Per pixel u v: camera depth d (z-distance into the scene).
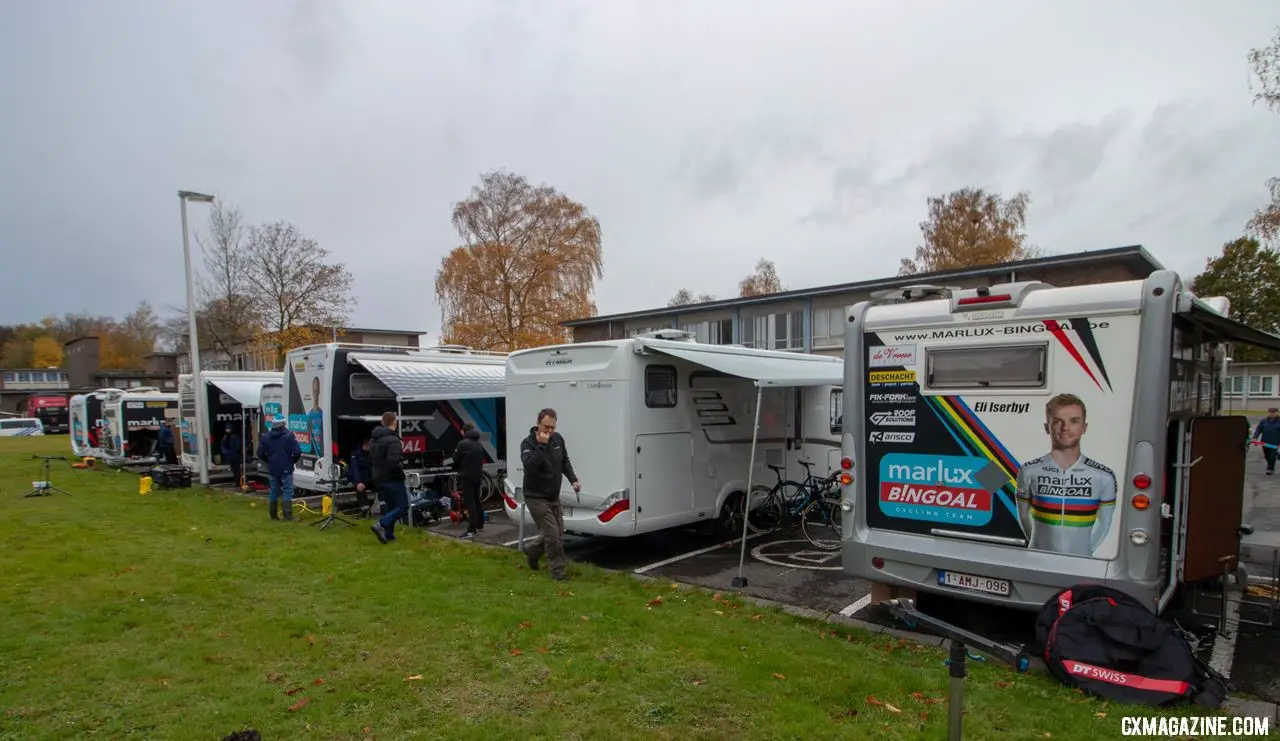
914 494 5.77
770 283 57.56
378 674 4.86
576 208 35.12
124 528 10.51
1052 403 5.08
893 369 5.88
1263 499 13.16
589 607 6.36
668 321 33.41
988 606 6.44
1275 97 15.16
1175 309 4.75
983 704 4.34
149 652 5.26
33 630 5.72
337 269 31.31
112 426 21.34
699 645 5.36
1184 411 5.34
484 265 34.19
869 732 4.00
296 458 11.56
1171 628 4.54
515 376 9.38
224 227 29.11
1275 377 34.84
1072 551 5.00
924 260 37.81
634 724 4.13
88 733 4.01
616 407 8.22
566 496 8.65
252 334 30.38
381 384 12.73
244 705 4.36
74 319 96.94
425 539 9.90
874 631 5.85
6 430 46.94
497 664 5.01
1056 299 5.10
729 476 9.59
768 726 4.08
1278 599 6.41
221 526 10.73
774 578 7.70
